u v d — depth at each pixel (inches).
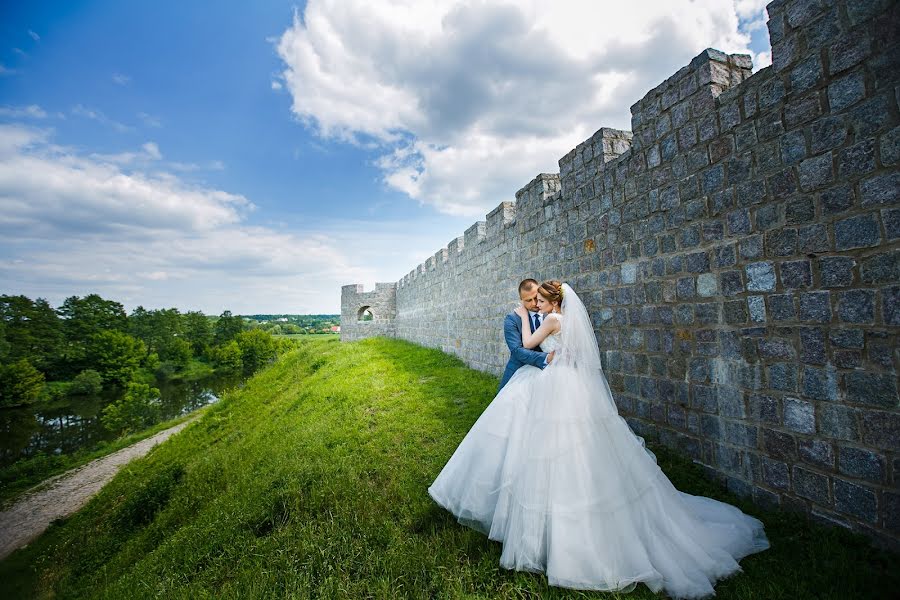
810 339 116.7
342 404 312.5
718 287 148.4
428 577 105.2
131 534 253.9
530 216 306.2
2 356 1571.1
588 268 232.2
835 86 109.3
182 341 2196.1
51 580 242.7
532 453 101.9
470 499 114.2
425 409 260.8
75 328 1973.4
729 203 143.4
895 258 97.0
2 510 490.3
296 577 112.6
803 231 118.3
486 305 399.2
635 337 194.1
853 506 105.7
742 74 157.3
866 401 103.0
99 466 621.3
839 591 85.7
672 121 169.5
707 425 153.4
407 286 839.7
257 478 209.0
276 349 2251.5
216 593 118.8
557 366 110.6
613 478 97.3
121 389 1654.8
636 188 192.2
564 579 88.7
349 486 163.8
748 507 129.0
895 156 96.6
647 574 87.8
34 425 1183.6
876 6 99.7
